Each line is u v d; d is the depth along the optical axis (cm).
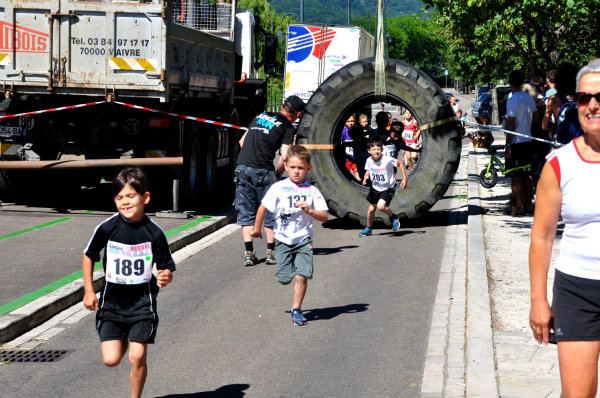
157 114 1884
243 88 2731
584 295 532
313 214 1029
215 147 2245
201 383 827
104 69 1794
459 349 899
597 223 530
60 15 1784
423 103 1830
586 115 529
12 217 1866
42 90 1817
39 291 1166
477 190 2508
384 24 1862
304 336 992
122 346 730
